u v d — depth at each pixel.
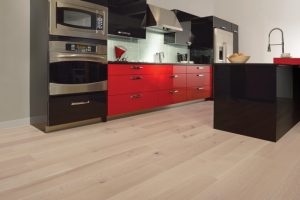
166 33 4.77
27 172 1.60
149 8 4.07
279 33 5.08
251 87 2.41
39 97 2.66
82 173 1.59
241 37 5.60
